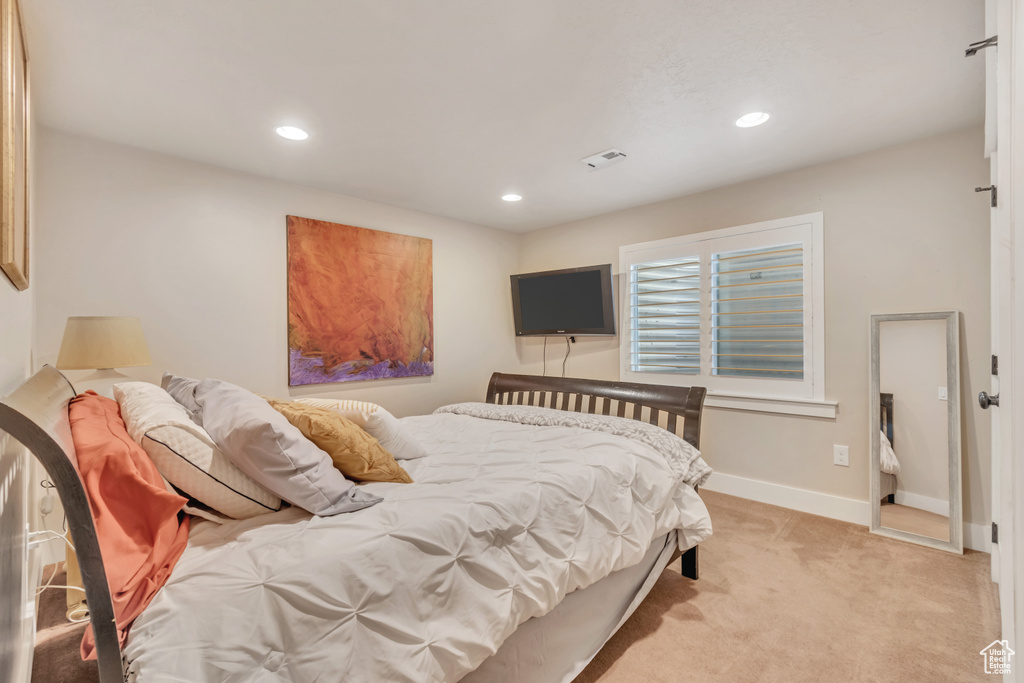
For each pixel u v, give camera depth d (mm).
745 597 1965
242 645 838
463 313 4152
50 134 2211
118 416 1322
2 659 775
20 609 1019
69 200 2246
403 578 1051
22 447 1145
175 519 992
